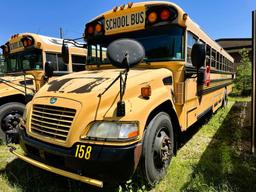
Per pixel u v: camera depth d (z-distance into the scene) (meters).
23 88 5.10
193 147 4.37
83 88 2.72
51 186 2.91
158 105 2.84
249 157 3.71
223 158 3.62
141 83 2.82
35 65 5.61
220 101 7.89
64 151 2.41
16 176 3.16
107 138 2.31
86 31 4.26
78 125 2.41
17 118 4.89
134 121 2.41
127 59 2.36
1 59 6.79
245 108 9.16
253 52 3.62
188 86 3.81
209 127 5.88
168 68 3.53
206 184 2.75
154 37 3.62
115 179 2.32
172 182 2.93
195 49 3.02
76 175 2.36
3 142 4.58
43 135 2.66
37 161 2.68
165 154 3.01
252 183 2.79
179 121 3.55
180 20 3.42
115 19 3.88
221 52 7.70
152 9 3.50
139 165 2.68
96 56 4.18
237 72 16.30
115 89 2.64
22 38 5.83
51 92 2.87
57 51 6.02
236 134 5.16
